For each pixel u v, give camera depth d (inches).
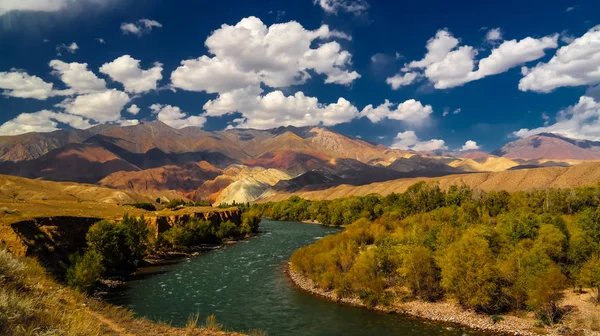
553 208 3356.3
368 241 2714.1
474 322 1473.9
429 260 1786.4
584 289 1658.5
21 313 439.5
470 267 1592.0
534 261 1596.9
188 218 3998.5
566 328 1347.2
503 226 2311.8
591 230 2066.9
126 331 609.9
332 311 1641.2
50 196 5846.5
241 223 5152.6
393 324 1478.8
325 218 5836.6
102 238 2241.6
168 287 2034.9
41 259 1793.8
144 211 4212.6
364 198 6033.5
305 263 2174.0
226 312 1617.9
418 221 3248.0
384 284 1866.4
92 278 1761.8
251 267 2605.8
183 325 1406.3
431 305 1667.1
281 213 7155.5
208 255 3139.8
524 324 1422.2
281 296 1872.5
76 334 460.4
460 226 2664.9
